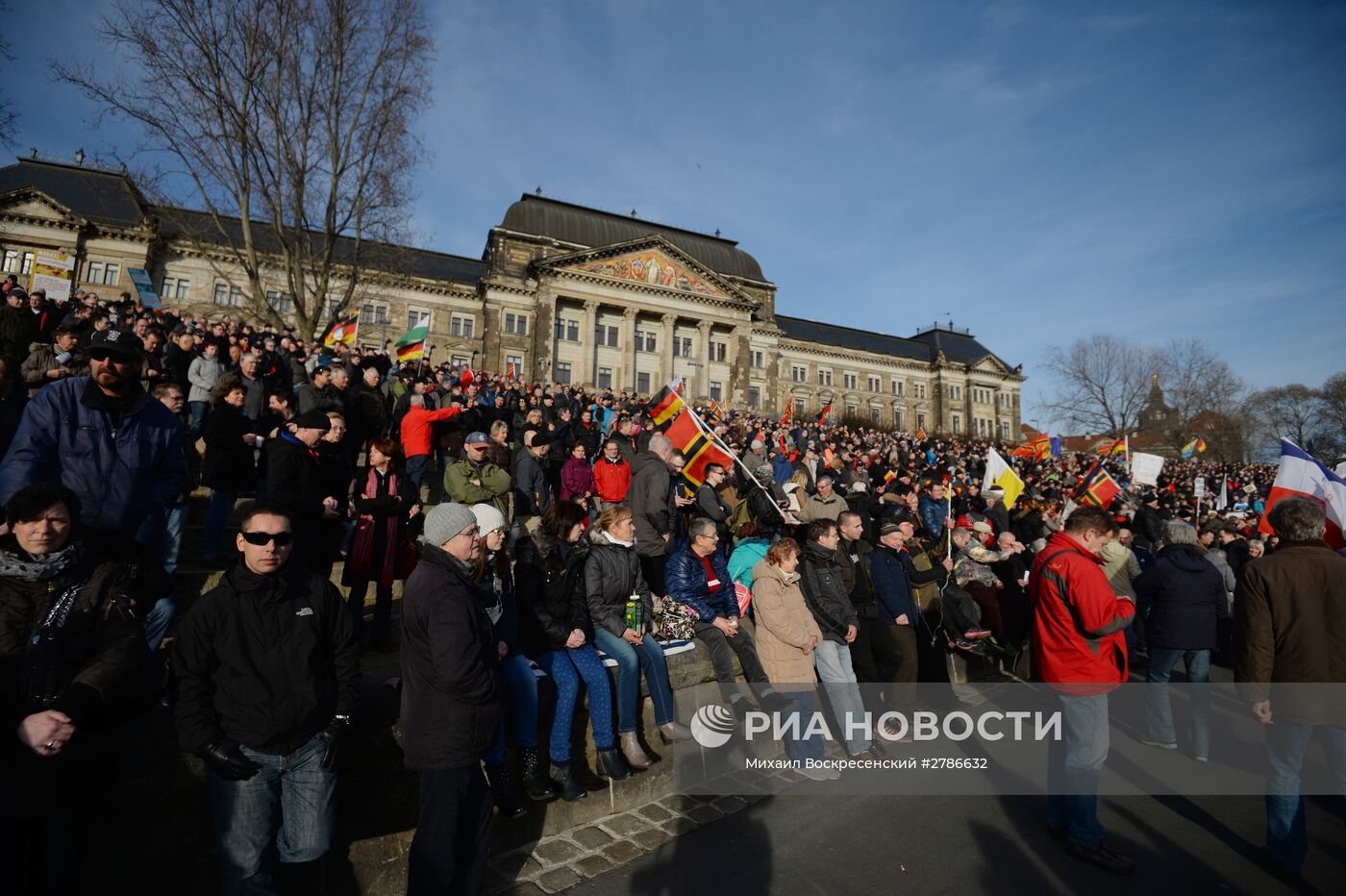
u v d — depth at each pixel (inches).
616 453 417.4
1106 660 174.1
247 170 902.4
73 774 111.5
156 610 165.3
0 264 1764.3
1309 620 165.3
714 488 352.2
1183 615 252.8
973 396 3464.6
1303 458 293.6
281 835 130.1
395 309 2236.7
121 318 553.6
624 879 166.4
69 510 115.8
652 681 212.4
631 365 2427.4
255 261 930.7
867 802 210.4
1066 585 176.7
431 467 522.0
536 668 190.7
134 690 112.9
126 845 131.8
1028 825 196.4
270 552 126.7
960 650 330.6
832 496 400.8
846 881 166.4
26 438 142.5
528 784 179.2
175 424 166.1
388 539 241.1
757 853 179.3
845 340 3410.4
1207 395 2440.9
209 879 141.3
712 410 926.4
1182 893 162.4
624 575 207.5
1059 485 1173.1
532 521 389.4
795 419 2059.5
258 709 124.6
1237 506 863.1
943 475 498.9
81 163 1963.6
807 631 233.9
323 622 135.4
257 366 397.1
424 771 138.2
